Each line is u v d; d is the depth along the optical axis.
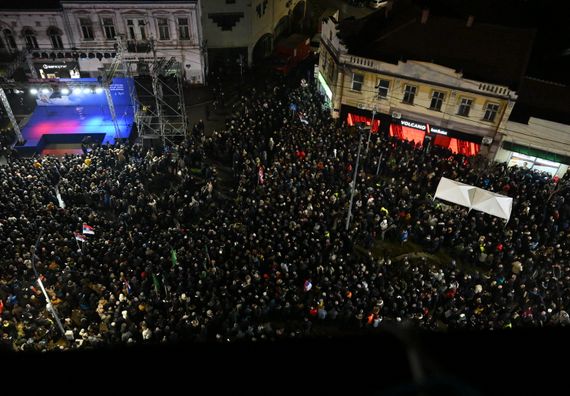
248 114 37.41
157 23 41.00
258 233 24.88
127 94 39.03
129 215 27.16
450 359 2.37
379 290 22.61
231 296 21.88
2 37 40.19
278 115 37.94
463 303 22.33
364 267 23.08
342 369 2.25
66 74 41.78
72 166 30.58
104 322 21.47
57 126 37.00
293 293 22.20
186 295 22.16
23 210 26.12
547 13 37.28
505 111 32.56
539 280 24.30
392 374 2.16
